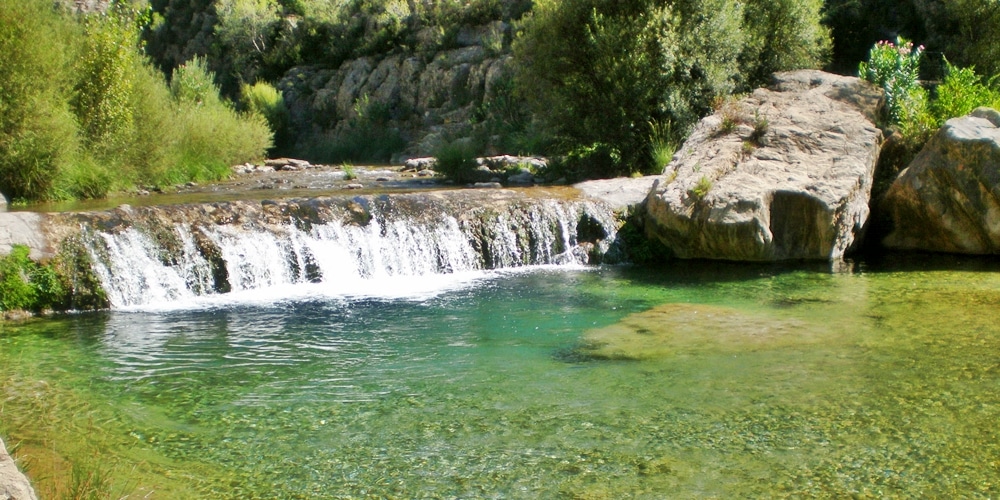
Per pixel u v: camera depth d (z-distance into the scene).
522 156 22.27
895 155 13.79
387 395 6.09
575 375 6.49
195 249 10.12
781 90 15.20
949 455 4.85
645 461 4.82
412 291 10.07
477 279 10.87
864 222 12.53
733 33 16.77
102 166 15.09
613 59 16.08
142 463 4.89
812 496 4.36
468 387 6.24
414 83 36.88
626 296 9.59
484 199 12.23
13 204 13.08
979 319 7.98
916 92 14.88
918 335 7.43
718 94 16.38
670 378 6.35
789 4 18.42
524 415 5.61
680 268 11.54
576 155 17.53
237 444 5.18
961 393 5.87
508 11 34.88
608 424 5.41
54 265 9.17
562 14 16.72
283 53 44.31
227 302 9.53
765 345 7.23
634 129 16.47
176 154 18.25
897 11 24.25
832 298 9.20
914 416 5.45
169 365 6.90
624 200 12.95
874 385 6.07
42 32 14.06
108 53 15.61
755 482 4.53
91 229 9.64
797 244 11.94
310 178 19.98
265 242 10.52
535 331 7.94
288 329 8.16
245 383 6.40
